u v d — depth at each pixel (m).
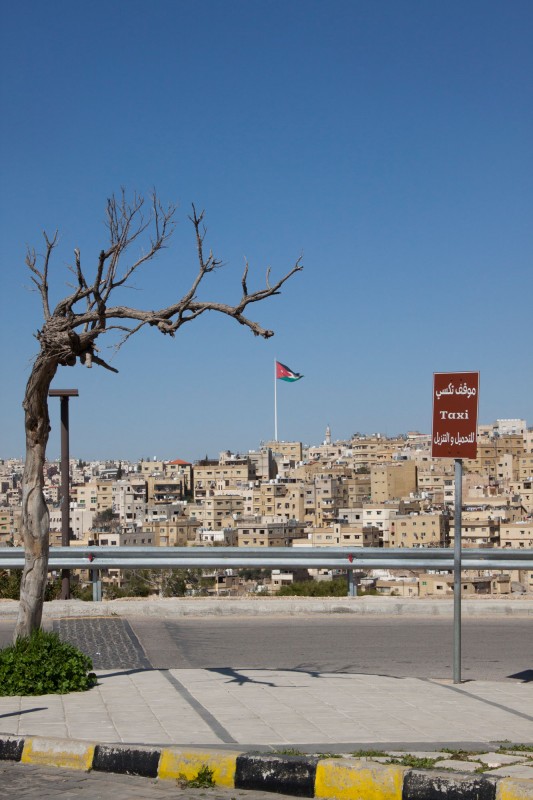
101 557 17.11
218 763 7.65
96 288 10.82
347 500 194.00
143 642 14.47
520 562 16.41
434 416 11.53
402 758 7.55
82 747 8.12
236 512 186.88
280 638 14.85
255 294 10.36
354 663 12.88
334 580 30.11
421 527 134.88
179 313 10.66
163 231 11.22
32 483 11.20
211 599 17.64
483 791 6.78
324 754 7.70
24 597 11.12
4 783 7.68
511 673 12.17
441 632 15.41
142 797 7.31
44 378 11.12
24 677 10.49
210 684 11.00
